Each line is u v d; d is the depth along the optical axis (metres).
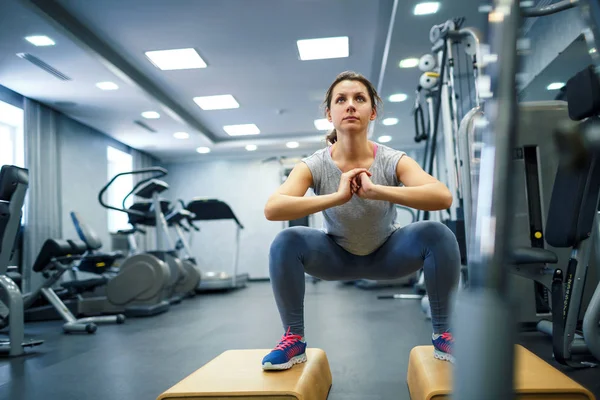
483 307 0.24
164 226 5.64
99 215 7.09
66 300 4.56
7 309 2.78
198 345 2.58
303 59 5.14
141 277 4.27
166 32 4.43
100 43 4.59
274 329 3.03
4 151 5.80
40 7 3.75
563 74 3.90
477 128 0.30
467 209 1.98
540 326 2.38
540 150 2.55
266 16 4.20
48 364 2.26
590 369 1.71
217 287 6.34
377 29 4.53
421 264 1.40
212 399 1.15
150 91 5.68
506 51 0.26
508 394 0.22
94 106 6.05
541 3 3.25
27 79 5.11
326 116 1.45
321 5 4.07
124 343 2.77
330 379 1.63
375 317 3.29
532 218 2.54
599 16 0.33
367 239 1.37
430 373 1.23
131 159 8.30
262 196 9.26
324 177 1.37
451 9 3.89
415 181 1.28
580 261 1.72
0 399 1.67
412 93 5.94
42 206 5.77
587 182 1.61
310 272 1.45
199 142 8.09
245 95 6.21
